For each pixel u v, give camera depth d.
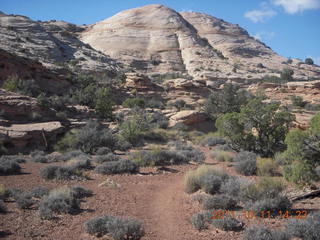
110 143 22.17
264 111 18.05
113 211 8.31
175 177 13.65
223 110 42.09
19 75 37.41
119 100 47.34
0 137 20.31
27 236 6.39
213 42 145.50
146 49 125.38
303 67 126.56
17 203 8.30
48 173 12.25
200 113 38.97
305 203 8.55
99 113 34.25
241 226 6.78
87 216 7.79
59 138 24.11
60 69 45.94
